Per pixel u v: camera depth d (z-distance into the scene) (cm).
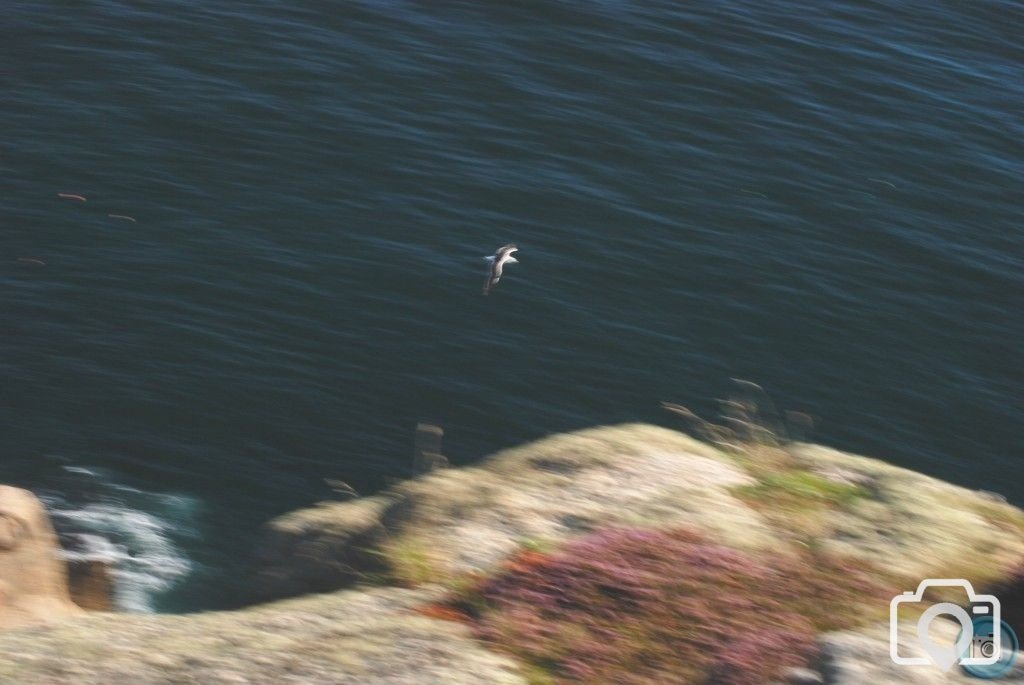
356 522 2628
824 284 5128
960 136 6269
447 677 1727
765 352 4756
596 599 1914
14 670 1742
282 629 1870
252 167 5459
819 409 4516
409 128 5828
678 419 4406
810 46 6906
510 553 2091
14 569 2686
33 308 4556
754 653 1806
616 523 2162
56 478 3931
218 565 3675
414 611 1919
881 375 4703
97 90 5862
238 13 6612
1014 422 4556
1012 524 2222
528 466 2367
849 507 2255
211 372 4381
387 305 4756
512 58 6488
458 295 4841
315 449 4153
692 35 6869
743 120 6200
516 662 1786
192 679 1720
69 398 4228
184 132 5638
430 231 5175
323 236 5078
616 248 5197
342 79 6147
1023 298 5188
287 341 4544
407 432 4256
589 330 4747
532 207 5381
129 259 4841
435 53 6444
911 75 6750
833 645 1811
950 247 5441
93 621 1930
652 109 6206
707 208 5512
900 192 5778
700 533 2097
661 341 4744
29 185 5188
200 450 4103
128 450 4072
